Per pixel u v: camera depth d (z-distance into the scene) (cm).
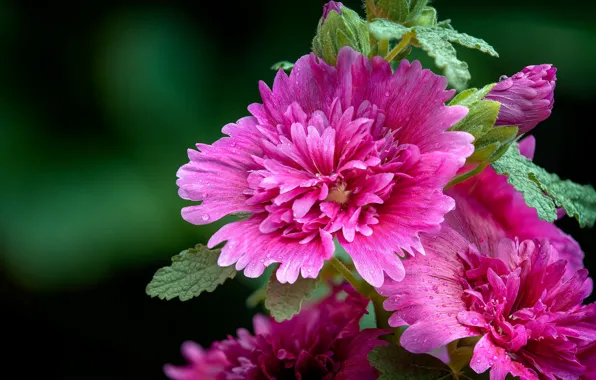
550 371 51
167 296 52
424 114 52
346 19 53
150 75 97
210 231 94
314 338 56
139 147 97
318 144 52
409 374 53
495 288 52
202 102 99
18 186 93
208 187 52
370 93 53
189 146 97
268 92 53
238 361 58
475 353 50
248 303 62
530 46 101
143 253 93
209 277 53
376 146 52
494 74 101
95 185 94
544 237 57
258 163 52
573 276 53
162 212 94
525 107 53
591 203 56
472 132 52
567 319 52
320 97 53
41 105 100
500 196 56
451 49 52
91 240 92
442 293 52
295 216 51
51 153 96
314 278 51
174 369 64
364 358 54
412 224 50
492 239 56
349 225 51
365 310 57
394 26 52
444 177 51
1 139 96
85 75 101
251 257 51
